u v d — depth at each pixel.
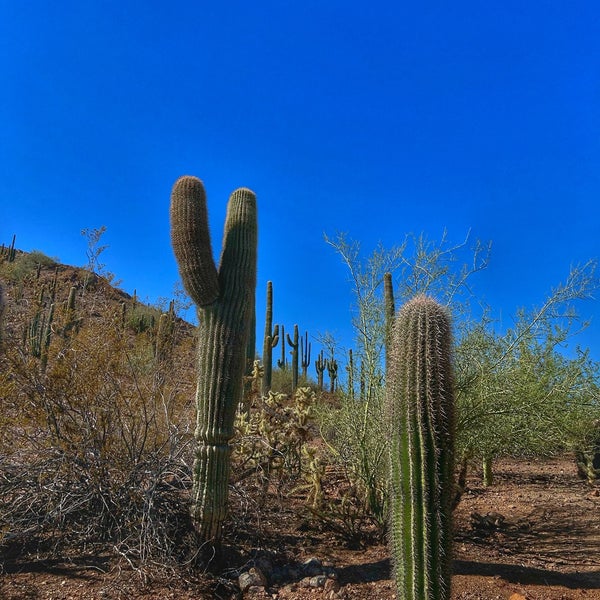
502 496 8.07
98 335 5.29
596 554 5.33
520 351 5.83
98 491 4.76
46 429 5.00
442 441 3.08
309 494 5.75
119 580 4.11
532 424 5.79
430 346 3.16
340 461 6.11
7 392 4.80
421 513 3.04
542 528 6.27
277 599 4.11
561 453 10.14
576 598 4.22
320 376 10.85
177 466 5.01
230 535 5.27
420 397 3.11
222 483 4.49
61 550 4.65
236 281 4.68
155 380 5.38
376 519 5.45
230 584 4.27
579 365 6.29
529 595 4.23
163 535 4.54
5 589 3.93
